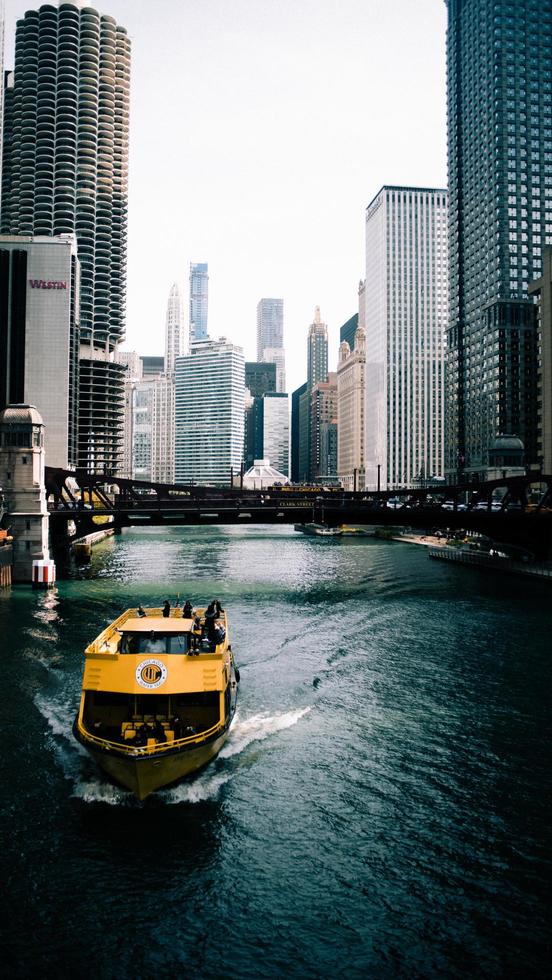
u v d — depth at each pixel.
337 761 33.03
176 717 31.53
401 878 24.62
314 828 27.53
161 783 29.33
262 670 46.25
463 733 36.38
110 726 31.66
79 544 112.38
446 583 86.25
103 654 32.03
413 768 32.44
